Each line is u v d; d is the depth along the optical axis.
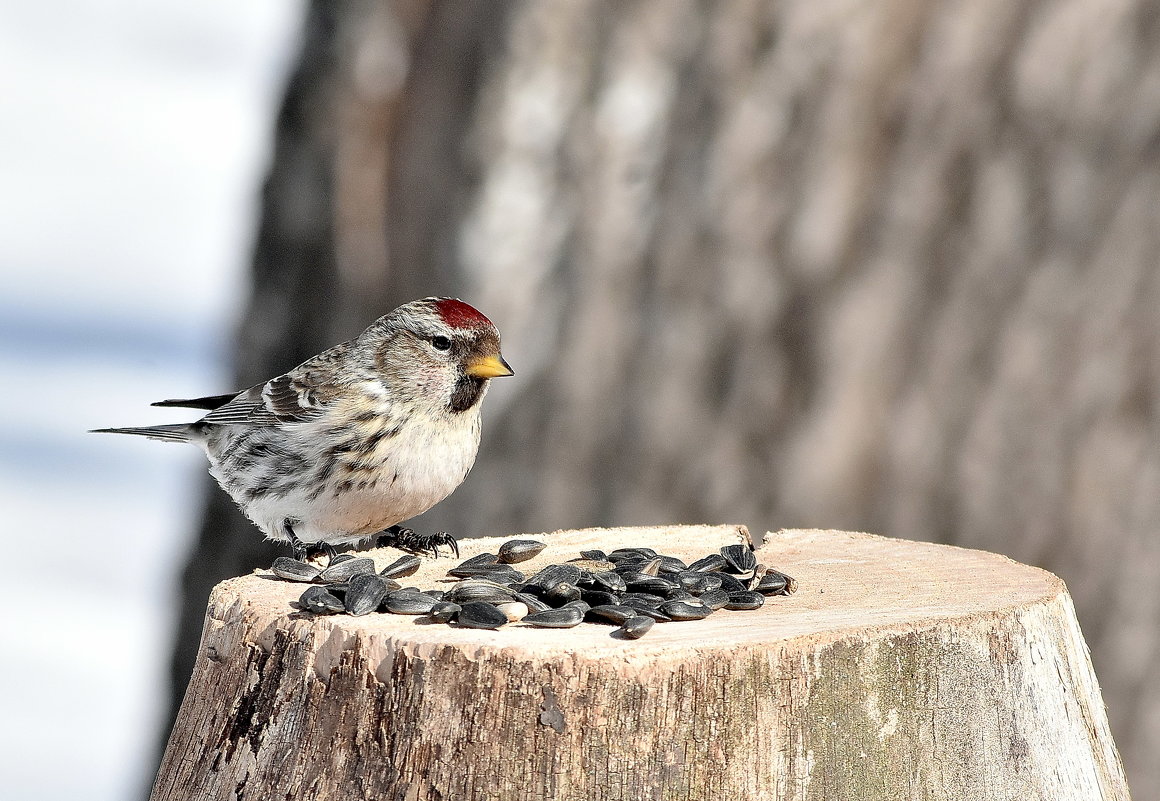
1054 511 9.72
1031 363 9.74
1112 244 9.69
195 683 5.92
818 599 6.00
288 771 5.32
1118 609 9.66
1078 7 9.77
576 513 10.38
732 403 10.06
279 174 12.42
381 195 12.06
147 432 9.45
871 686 5.21
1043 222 9.76
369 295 12.19
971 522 9.78
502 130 10.55
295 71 12.34
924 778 5.26
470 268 10.62
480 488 10.64
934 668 5.33
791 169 10.01
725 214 10.09
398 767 5.10
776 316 10.02
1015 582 6.24
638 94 10.39
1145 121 9.66
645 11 10.38
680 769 4.97
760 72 10.09
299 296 12.47
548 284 10.55
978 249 9.81
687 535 7.85
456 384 8.34
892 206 9.89
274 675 5.47
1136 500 9.64
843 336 9.89
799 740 5.08
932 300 9.86
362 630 5.30
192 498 12.89
